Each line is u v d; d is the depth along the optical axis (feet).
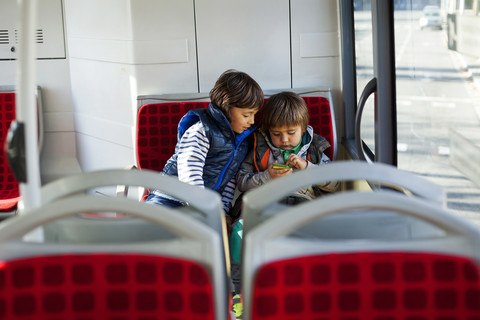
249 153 10.31
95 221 5.33
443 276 4.41
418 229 5.41
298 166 9.68
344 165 5.13
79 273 4.54
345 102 11.82
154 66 11.88
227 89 9.56
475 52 6.09
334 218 5.41
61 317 4.57
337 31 11.78
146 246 4.62
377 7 8.35
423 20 7.50
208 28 11.76
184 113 11.16
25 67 5.39
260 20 11.75
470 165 6.54
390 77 8.55
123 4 11.82
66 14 13.78
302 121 9.82
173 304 4.56
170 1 11.64
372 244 4.50
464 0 6.31
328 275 4.44
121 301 4.57
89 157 14.03
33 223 4.57
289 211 4.52
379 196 4.48
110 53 12.47
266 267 4.44
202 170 9.49
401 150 8.66
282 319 4.49
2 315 4.53
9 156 5.39
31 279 4.53
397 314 4.46
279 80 11.98
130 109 12.32
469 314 4.43
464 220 4.50
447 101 7.02
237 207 10.12
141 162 11.21
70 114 14.28
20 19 5.36
